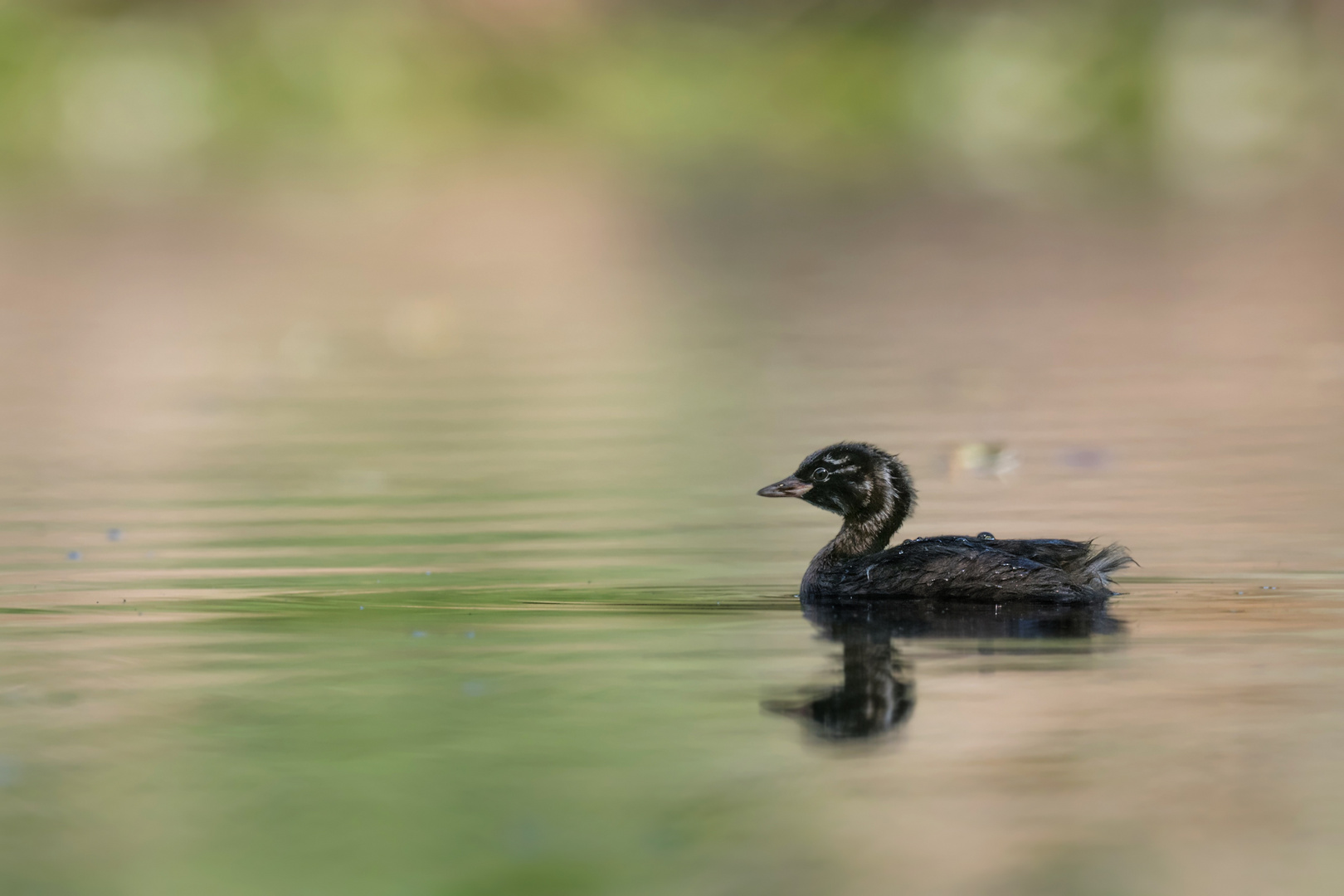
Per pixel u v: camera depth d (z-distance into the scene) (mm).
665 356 27016
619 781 8742
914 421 21031
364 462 19031
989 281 35562
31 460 19469
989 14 73188
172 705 10094
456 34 72875
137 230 46469
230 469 18750
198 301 34344
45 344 29062
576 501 16688
